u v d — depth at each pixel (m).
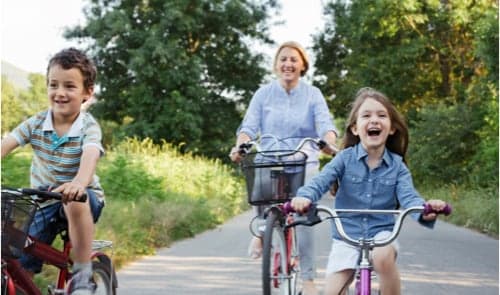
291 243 6.22
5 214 3.95
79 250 4.73
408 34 38.06
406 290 7.93
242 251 11.11
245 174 6.27
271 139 6.66
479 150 29.47
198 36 40.56
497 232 14.44
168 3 37.91
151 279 8.41
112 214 11.07
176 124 37.31
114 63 39.47
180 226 13.25
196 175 21.11
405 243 12.44
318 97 6.73
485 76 27.66
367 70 39.66
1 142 4.75
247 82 41.28
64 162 4.75
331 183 4.72
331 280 4.49
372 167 4.71
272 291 5.87
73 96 4.70
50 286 4.89
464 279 8.67
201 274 8.82
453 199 24.67
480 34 25.64
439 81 39.03
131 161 17.55
